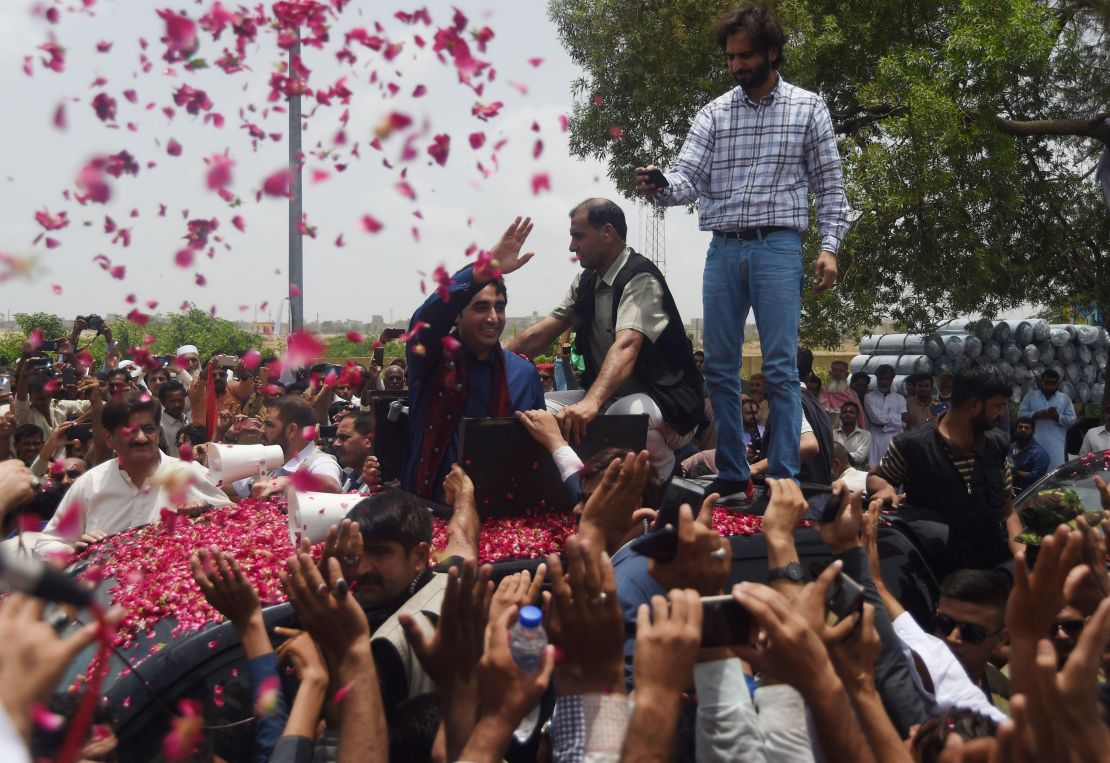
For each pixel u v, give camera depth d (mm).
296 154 3133
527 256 3703
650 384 4598
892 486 4480
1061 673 1896
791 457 4422
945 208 13391
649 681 2047
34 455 6633
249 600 2529
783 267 4418
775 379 4426
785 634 2090
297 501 3496
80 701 2457
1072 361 15195
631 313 4508
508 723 2125
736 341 4496
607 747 2182
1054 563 2215
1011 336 14906
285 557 3393
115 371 6793
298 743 2318
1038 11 13266
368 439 5723
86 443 7332
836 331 14289
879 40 14320
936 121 12844
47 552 3920
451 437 4145
